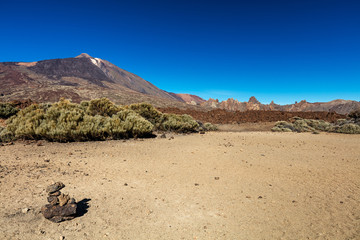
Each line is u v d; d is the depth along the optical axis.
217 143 10.28
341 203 3.87
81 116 10.27
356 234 2.90
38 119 9.73
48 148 7.79
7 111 15.03
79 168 5.39
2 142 8.82
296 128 18.45
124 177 4.91
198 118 25.67
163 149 8.40
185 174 5.34
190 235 2.82
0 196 3.51
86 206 3.42
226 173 5.52
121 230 2.85
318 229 3.03
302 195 4.21
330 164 6.68
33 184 4.12
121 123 10.69
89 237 2.65
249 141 11.27
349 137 13.98
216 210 3.51
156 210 3.43
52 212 2.93
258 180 5.04
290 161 6.97
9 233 2.60
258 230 2.97
